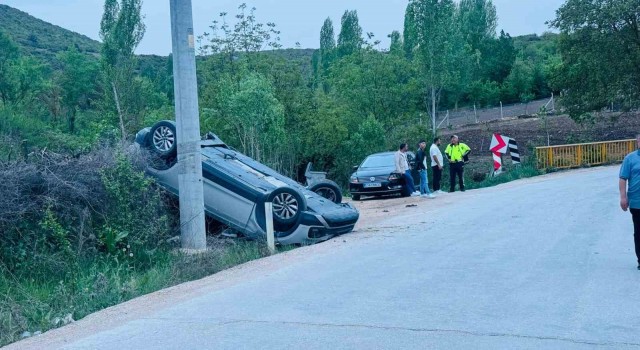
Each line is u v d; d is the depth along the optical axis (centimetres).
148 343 671
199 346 647
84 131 3988
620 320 670
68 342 714
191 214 1316
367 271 961
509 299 766
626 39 3581
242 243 1336
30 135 2981
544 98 6384
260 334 675
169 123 1413
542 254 1025
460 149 2225
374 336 649
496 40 6931
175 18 1304
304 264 1062
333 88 4234
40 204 1155
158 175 1417
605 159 3017
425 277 899
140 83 4297
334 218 1344
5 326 855
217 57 3039
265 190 1363
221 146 1552
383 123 3803
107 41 4262
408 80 4175
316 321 712
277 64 2986
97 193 1223
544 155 2917
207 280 1036
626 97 3644
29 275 1103
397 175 2262
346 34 6881
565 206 1573
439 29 4088
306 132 2959
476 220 1434
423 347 609
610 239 1130
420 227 1395
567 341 611
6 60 5572
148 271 1140
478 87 6253
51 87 5384
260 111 2278
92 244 1203
